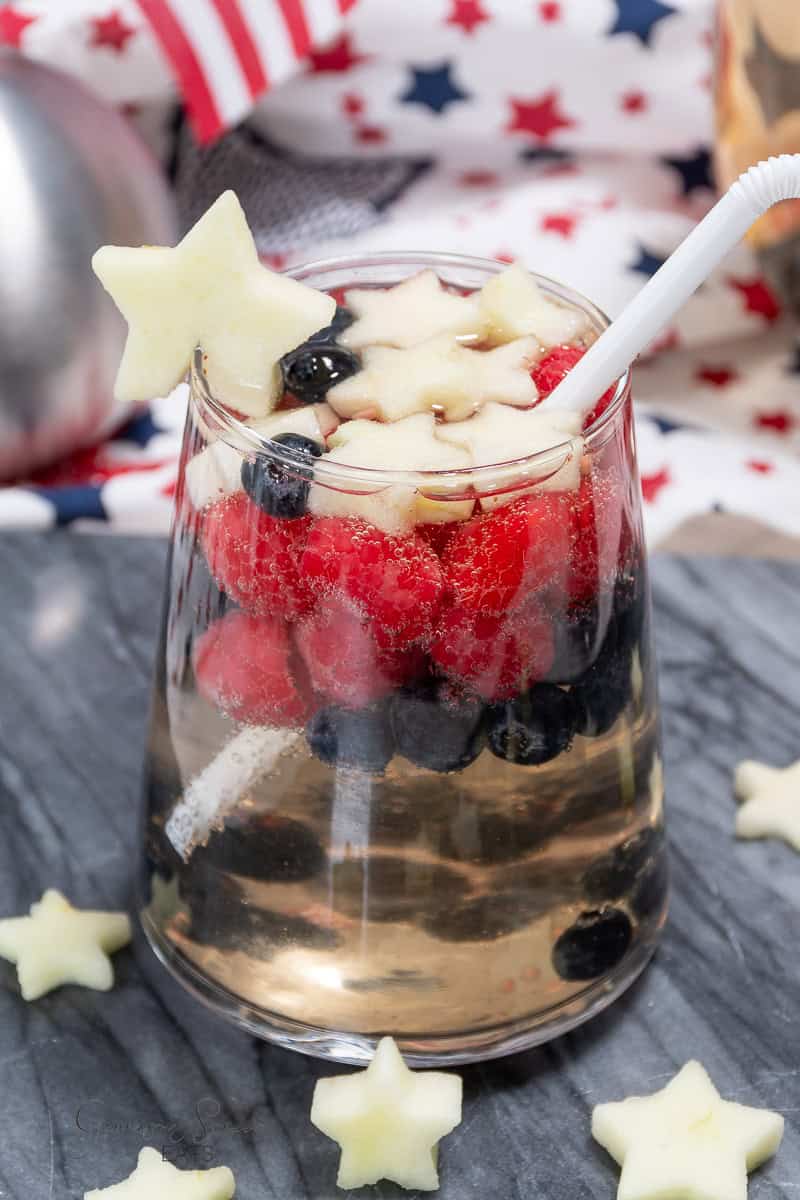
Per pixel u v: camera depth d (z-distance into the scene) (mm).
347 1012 448
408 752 417
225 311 424
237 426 412
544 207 799
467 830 425
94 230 692
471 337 453
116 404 730
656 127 813
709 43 780
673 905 501
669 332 772
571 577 415
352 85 823
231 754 432
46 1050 470
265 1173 446
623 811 449
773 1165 448
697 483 710
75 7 779
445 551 407
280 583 409
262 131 851
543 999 455
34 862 513
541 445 413
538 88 811
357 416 434
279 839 434
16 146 680
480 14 792
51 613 584
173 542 451
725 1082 462
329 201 832
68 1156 449
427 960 439
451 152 852
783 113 663
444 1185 444
